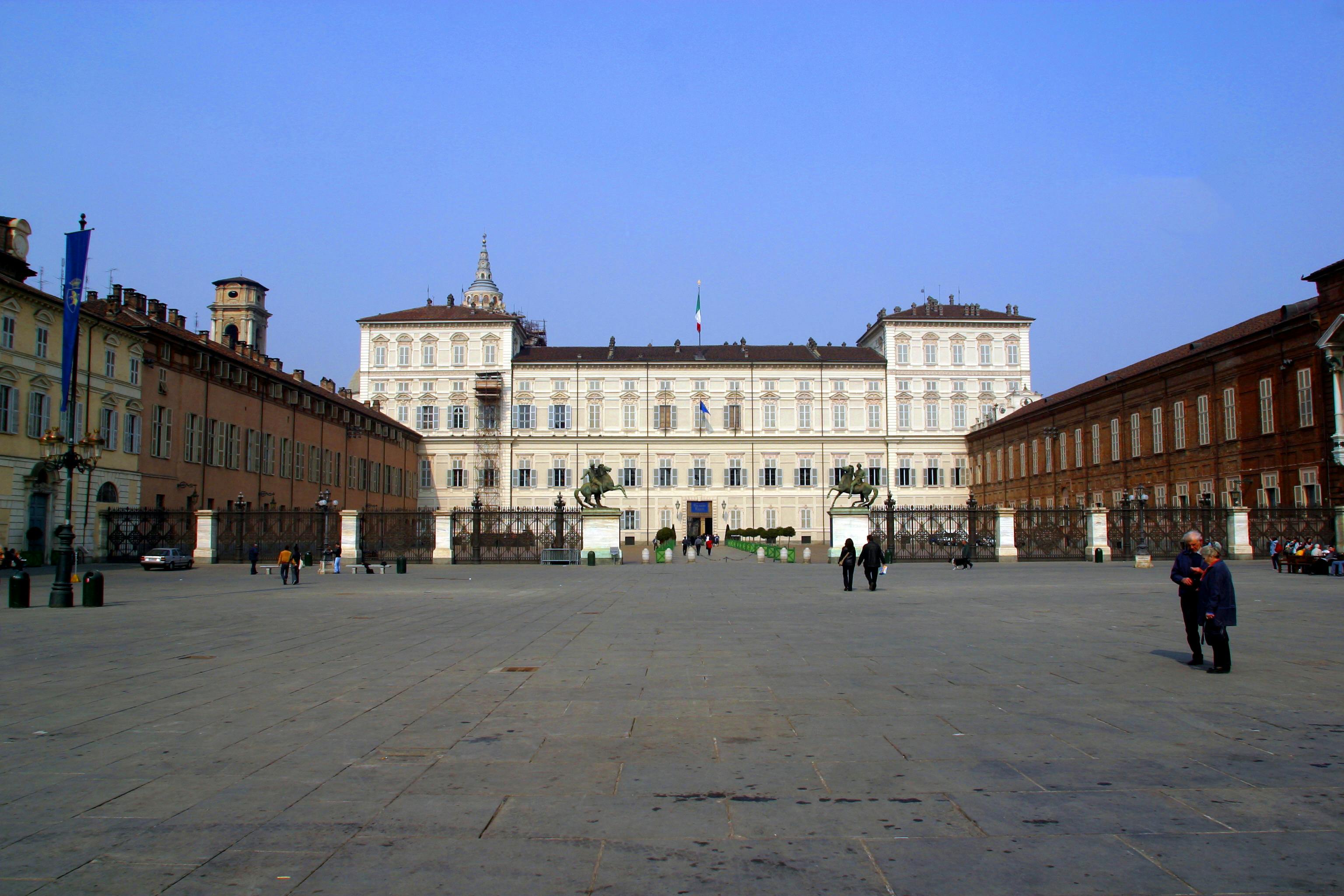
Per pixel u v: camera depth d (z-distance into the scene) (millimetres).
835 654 14977
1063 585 33000
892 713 10234
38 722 9867
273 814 6785
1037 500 85812
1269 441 53500
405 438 97312
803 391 101312
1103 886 5465
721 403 101125
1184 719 9828
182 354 59469
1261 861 5828
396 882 5543
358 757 8383
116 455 53000
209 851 6051
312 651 15695
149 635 18125
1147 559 45844
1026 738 9031
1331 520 48031
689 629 18906
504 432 100000
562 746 8789
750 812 6809
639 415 100812
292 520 58438
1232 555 50375
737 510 100250
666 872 5684
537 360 101625
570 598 28094
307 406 76438
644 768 7977
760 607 24328
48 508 48094
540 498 99750
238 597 29328
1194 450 61562
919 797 7141
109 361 52406
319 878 5609
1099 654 14852
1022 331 101625
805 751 8539
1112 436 72750
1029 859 5883
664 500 99938
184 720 9945
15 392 45906
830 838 6273
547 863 5848
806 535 99875
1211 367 59594
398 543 58500
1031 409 87750
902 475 100438
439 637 17688
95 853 6012
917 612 22766
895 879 5574
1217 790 7293
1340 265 47031
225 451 64188
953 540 53031
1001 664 13836
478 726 9617
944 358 101312
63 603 24859
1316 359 49375
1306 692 11398
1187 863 5805
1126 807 6875
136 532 52312
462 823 6578
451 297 102812
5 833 6395
